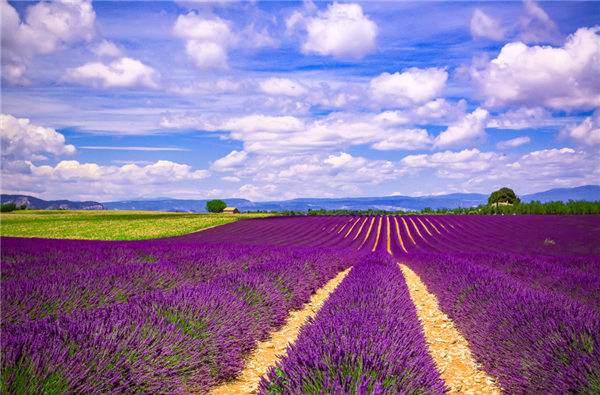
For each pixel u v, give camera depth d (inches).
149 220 2346.2
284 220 2289.6
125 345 125.1
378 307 192.5
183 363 139.7
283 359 119.0
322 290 434.3
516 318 176.7
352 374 106.5
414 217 2257.6
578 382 121.3
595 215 1769.2
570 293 277.1
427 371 119.4
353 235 1750.7
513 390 147.7
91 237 1589.6
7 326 135.6
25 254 515.2
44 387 100.8
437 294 362.6
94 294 229.0
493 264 508.4
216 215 2896.2
